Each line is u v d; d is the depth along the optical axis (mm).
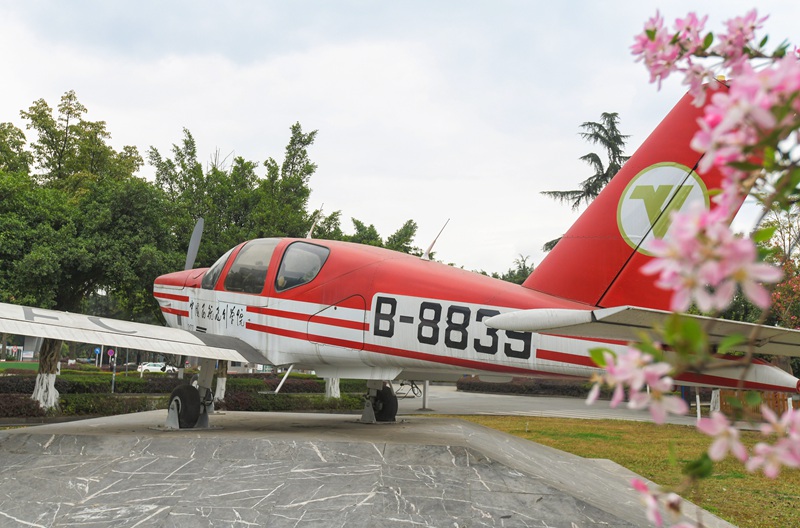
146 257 17359
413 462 6250
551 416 23266
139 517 5543
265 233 22281
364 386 31766
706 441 15531
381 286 7973
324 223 24516
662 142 7230
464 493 5770
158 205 18375
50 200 17750
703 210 1135
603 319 4656
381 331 7863
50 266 15922
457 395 38438
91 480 6133
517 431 17531
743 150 1284
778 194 1427
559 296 7527
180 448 6566
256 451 6453
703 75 1808
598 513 5574
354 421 10500
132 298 21359
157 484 6012
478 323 7344
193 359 9281
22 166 31875
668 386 1286
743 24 1733
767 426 1263
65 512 5668
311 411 23078
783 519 7762
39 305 16500
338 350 8180
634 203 7289
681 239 1115
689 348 1270
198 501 5723
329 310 8258
